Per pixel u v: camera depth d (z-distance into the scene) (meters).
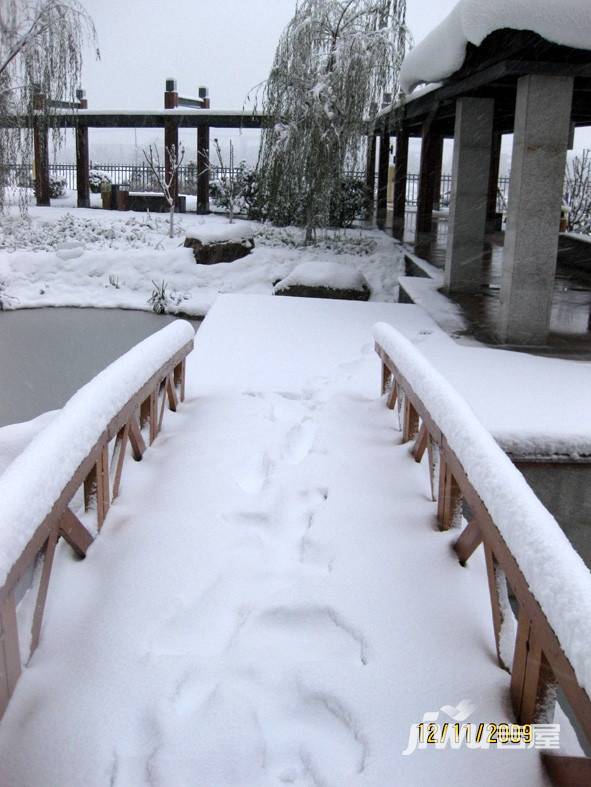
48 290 14.53
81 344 11.39
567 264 14.45
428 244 16.02
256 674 2.27
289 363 6.33
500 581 2.33
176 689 2.18
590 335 7.74
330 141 12.91
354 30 13.00
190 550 2.94
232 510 3.30
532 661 1.96
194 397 5.16
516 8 5.69
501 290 7.41
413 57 9.30
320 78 12.91
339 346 7.07
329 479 3.70
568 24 5.70
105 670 2.23
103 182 23.28
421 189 16.53
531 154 6.86
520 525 1.98
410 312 8.93
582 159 21.70
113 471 3.38
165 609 2.55
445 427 2.89
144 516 3.22
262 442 4.19
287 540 3.15
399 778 1.89
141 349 3.79
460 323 8.18
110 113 19.78
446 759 1.94
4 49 12.92
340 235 17.16
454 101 11.02
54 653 2.29
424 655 2.34
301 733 2.08
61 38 12.99
